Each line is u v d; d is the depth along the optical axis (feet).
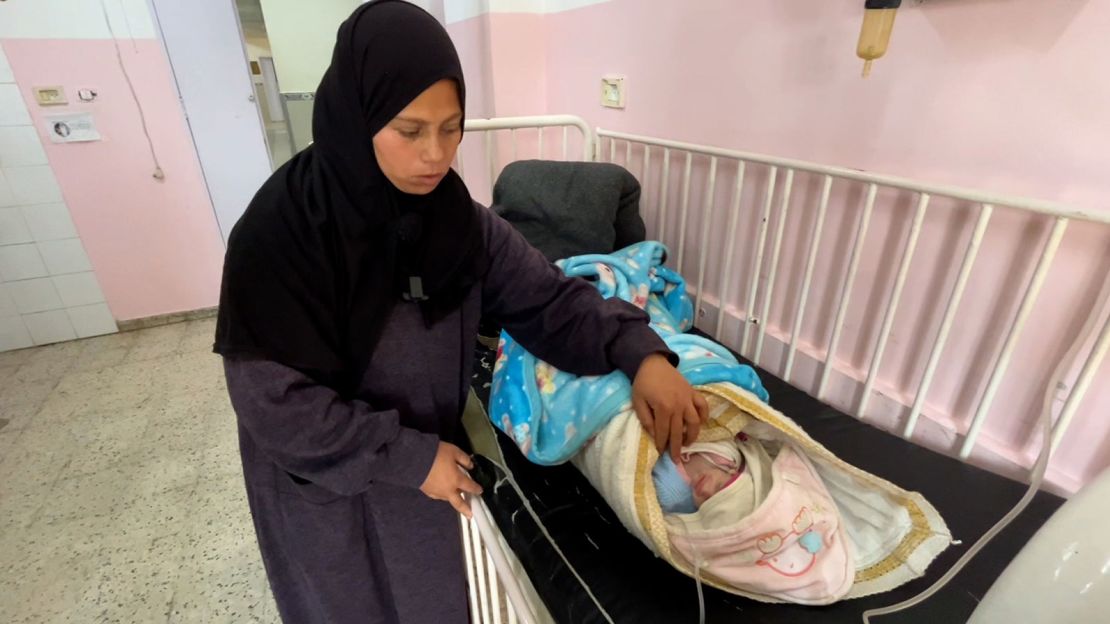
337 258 1.76
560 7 5.99
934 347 3.06
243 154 8.16
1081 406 2.65
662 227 5.12
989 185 2.74
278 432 1.72
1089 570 0.94
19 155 6.92
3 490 5.00
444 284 2.02
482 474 2.78
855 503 2.35
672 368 2.31
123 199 7.66
